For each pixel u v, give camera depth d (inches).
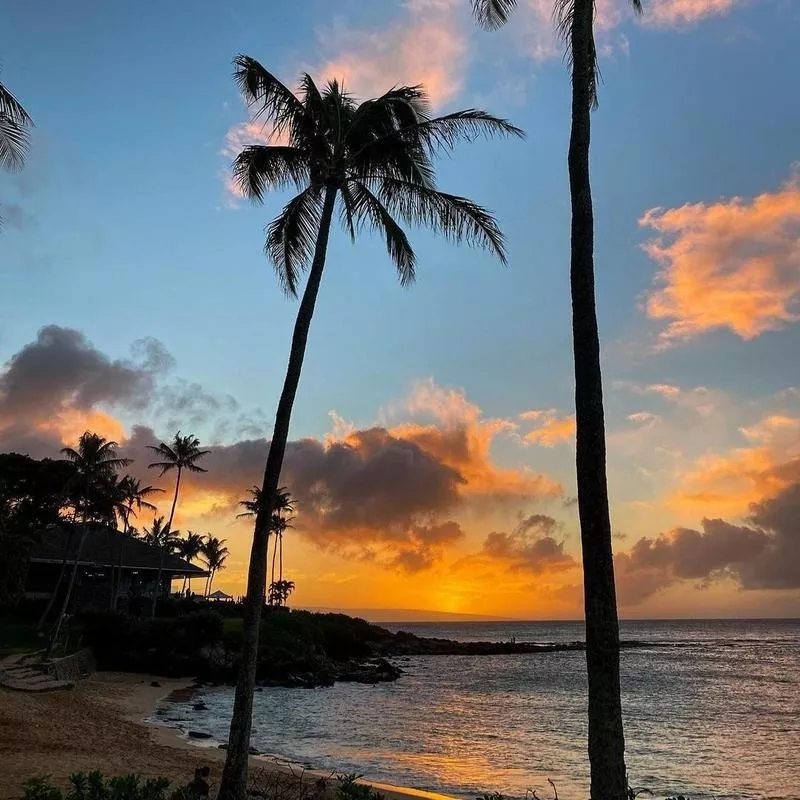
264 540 494.3
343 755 1002.7
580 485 294.8
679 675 2728.8
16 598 1606.8
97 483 1878.7
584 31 346.0
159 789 322.7
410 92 601.3
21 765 637.3
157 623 1926.7
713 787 874.8
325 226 578.2
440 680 2479.1
